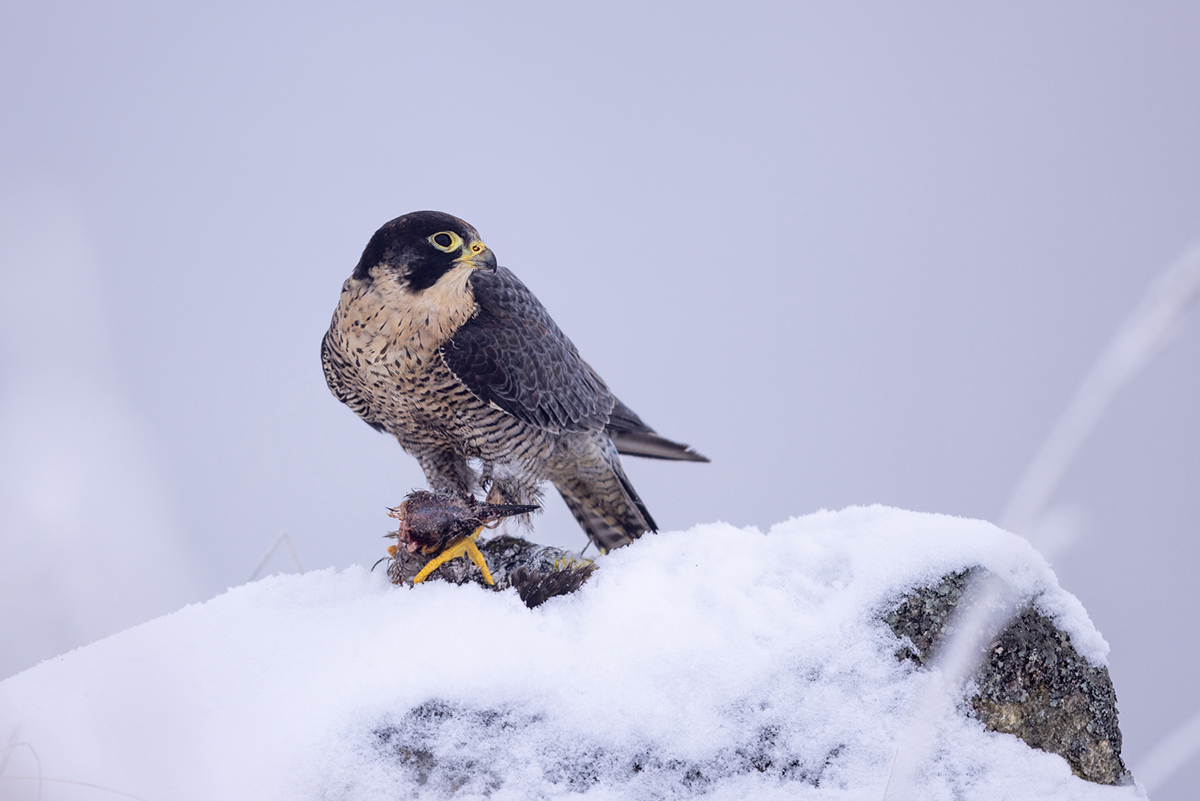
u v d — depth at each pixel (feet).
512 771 16.22
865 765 16.85
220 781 15.05
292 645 17.97
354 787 15.61
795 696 17.51
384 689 16.71
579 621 18.92
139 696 15.93
